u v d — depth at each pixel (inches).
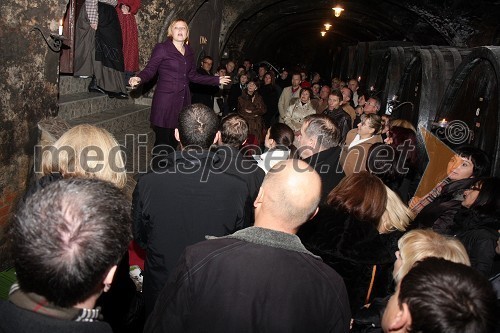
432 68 256.2
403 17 511.5
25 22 144.1
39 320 43.3
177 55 203.0
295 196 65.5
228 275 63.1
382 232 104.0
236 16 487.8
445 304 48.8
